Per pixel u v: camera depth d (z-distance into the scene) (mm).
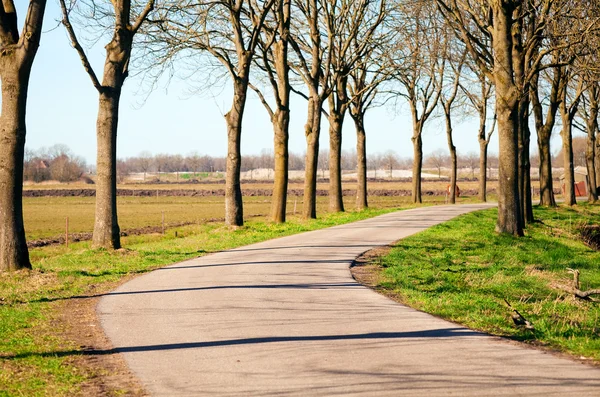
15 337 9922
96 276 16469
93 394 7168
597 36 24734
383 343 9320
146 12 20578
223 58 28594
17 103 15984
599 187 63719
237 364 8266
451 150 56406
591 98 52438
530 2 27312
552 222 36312
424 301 12758
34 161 152750
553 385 7195
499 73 26281
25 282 15305
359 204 45750
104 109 20531
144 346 9305
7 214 16141
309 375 7723
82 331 10344
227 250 22531
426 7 31703
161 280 15805
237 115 29203
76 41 18828
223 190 102312
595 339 9484
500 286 15500
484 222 31719
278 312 11734
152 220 49688
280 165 33125
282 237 26797
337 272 16875
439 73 50469
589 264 21125
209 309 12039
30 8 15586
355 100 44438
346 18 37594
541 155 47562
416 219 34438
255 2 31125
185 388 7309
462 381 7391
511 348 9000
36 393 7207
